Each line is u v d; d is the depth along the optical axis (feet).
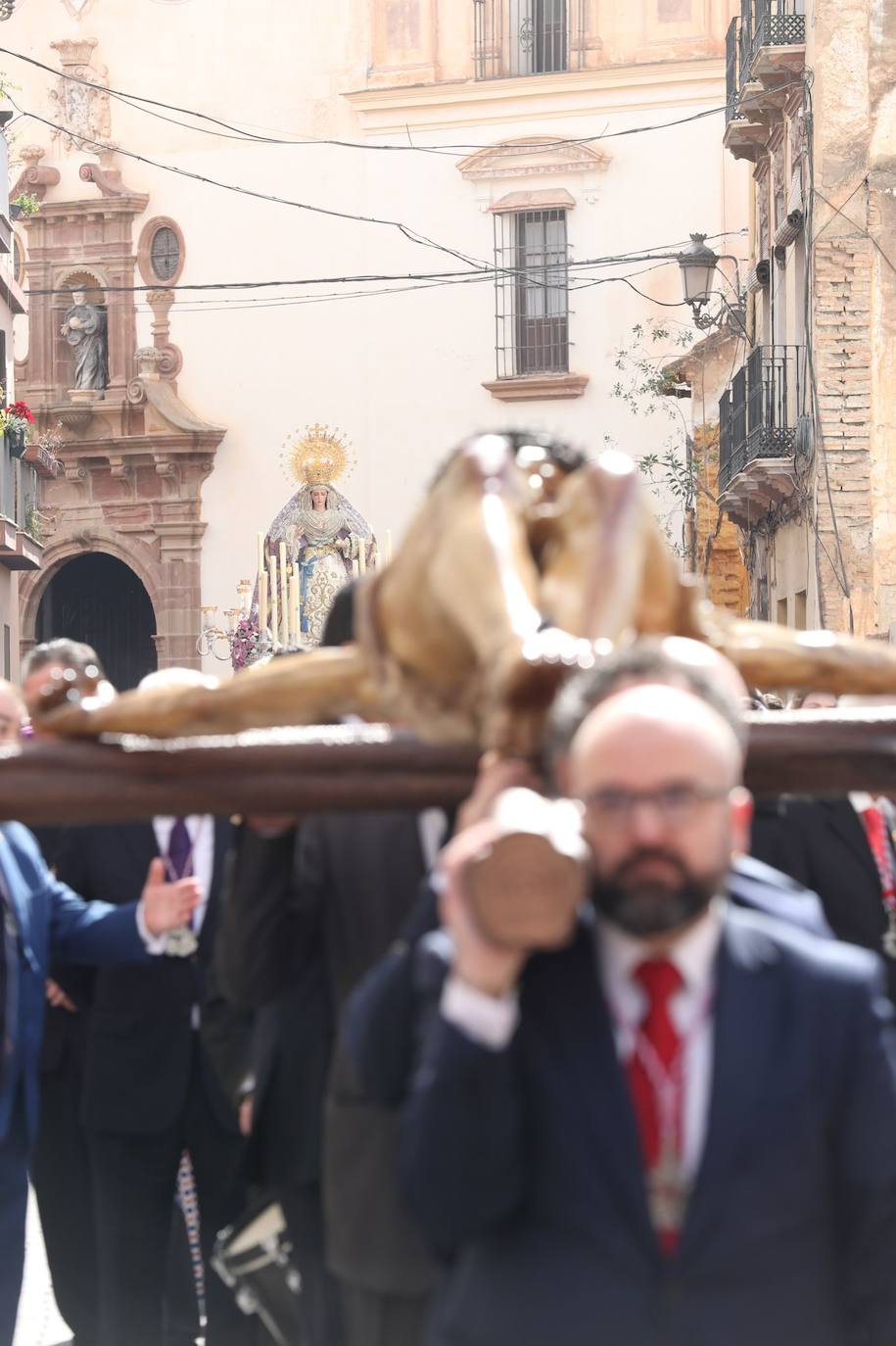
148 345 123.85
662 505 112.98
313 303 120.88
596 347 116.26
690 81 114.32
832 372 68.95
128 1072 17.42
